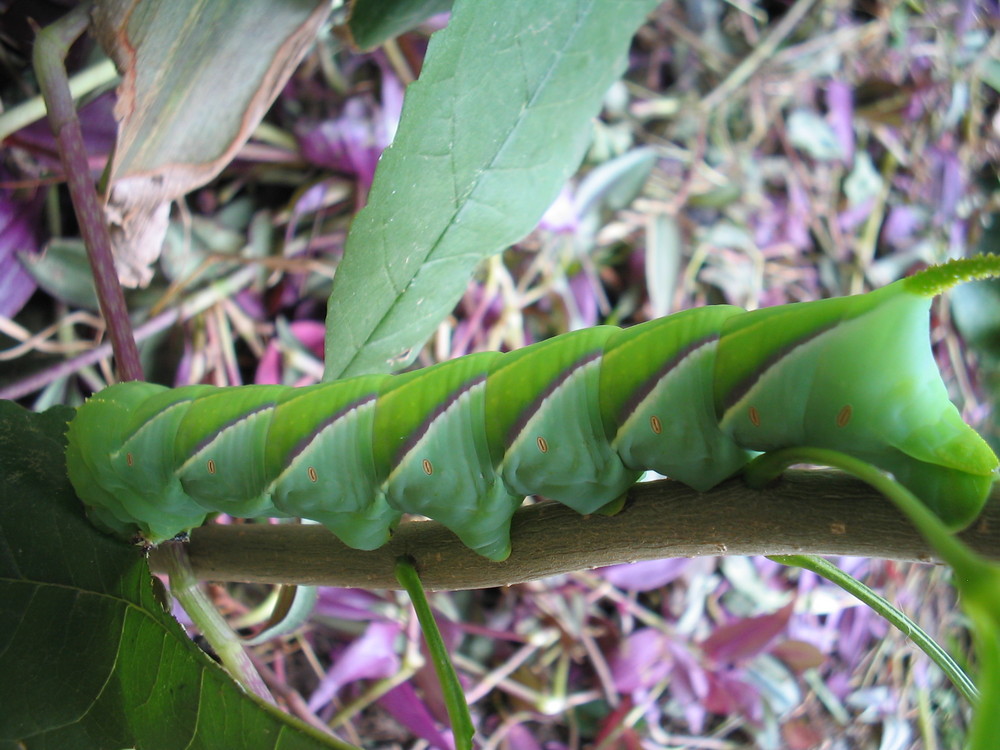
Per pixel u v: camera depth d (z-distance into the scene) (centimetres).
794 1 22
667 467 7
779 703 18
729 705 17
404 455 8
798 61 22
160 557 9
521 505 9
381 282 9
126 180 11
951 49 23
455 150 9
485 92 9
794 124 21
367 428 8
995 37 24
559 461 8
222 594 15
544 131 9
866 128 23
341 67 16
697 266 20
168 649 8
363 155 16
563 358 8
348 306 9
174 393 9
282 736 7
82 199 9
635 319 19
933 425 6
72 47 13
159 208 12
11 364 14
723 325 7
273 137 16
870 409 6
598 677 17
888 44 23
